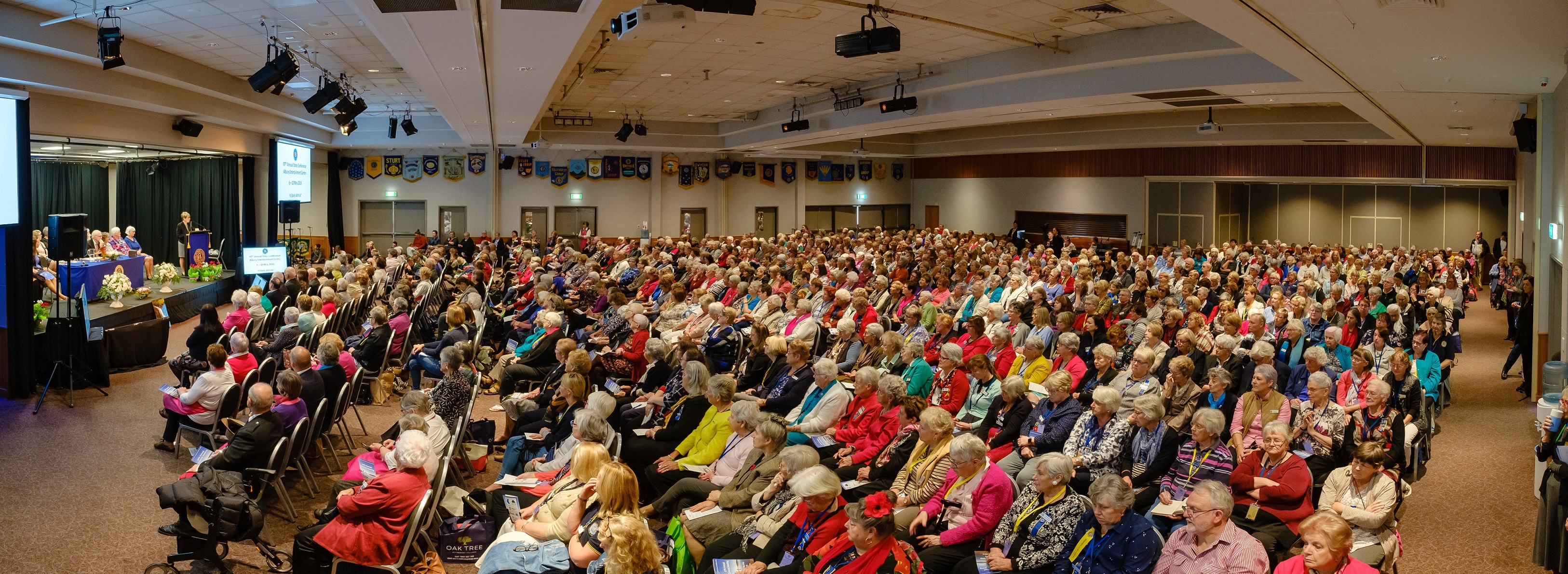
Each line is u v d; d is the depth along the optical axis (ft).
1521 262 49.60
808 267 52.13
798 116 74.79
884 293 44.83
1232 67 39.42
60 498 24.50
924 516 17.69
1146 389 23.18
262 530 21.39
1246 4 22.86
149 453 28.73
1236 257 65.87
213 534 18.63
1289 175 81.87
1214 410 18.37
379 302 53.21
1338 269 58.44
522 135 79.66
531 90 45.39
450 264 71.82
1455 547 21.12
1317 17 24.14
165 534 19.22
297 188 75.51
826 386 23.65
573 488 17.72
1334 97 42.29
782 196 116.26
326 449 28.84
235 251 75.15
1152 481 19.08
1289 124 67.05
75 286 49.57
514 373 32.86
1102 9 37.37
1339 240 86.02
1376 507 16.76
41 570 19.93
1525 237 53.36
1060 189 101.60
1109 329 29.22
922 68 53.88
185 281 63.72
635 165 107.76
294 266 59.11
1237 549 14.29
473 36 29.96
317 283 51.88
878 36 33.14
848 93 63.41
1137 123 79.77
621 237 105.81
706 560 17.54
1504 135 60.64
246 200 69.46
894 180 123.24
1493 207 77.97
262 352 35.99
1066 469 15.92
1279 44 27.96
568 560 16.11
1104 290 40.65
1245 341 31.30
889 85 57.93
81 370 37.37
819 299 41.47
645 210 108.88
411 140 92.89
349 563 17.39
